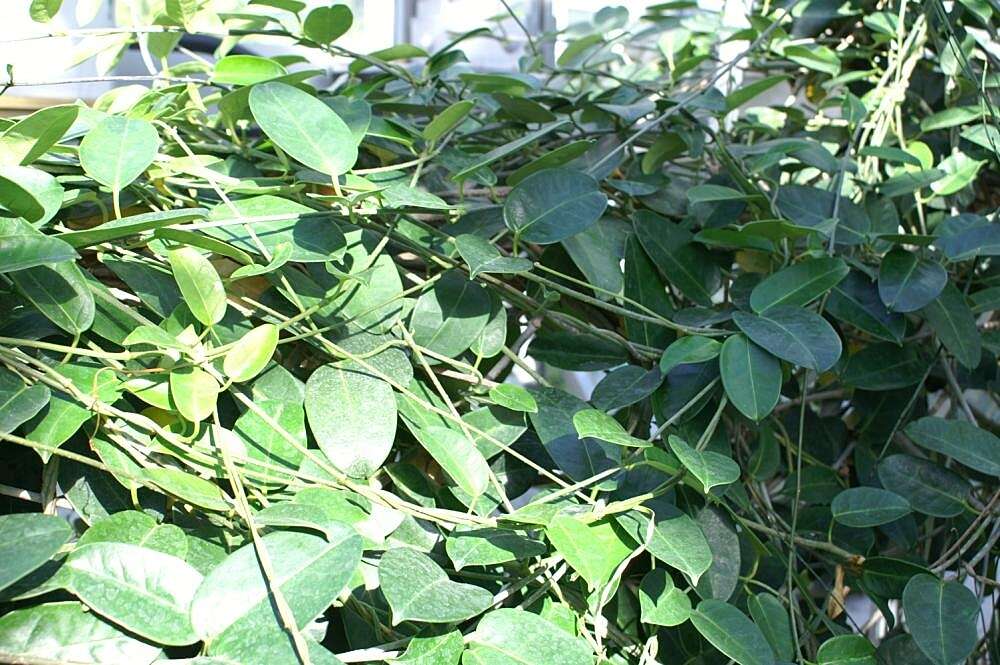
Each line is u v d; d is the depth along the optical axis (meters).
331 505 0.93
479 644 0.89
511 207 1.08
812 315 1.08
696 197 1.15
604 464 1.04
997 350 1.21
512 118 1.31
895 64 1.39
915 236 1.16
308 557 0.86
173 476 0.90
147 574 0.85
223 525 0.92
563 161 1.16
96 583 0.85
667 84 1.47
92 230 0.90
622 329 1.21
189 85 1.09
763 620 1.06
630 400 1.07
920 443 1.12
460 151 1.18
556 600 0.99
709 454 0.97
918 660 1.07
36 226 0.91
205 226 0.95
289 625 0.82
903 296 1.14
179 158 1.05
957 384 1.26
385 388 0.99
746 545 1.13
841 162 1.30
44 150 0.96
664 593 0.98
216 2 1.26
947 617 1.02
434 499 1.02
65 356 0.93
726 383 1.04
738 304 1.15
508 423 1.05
